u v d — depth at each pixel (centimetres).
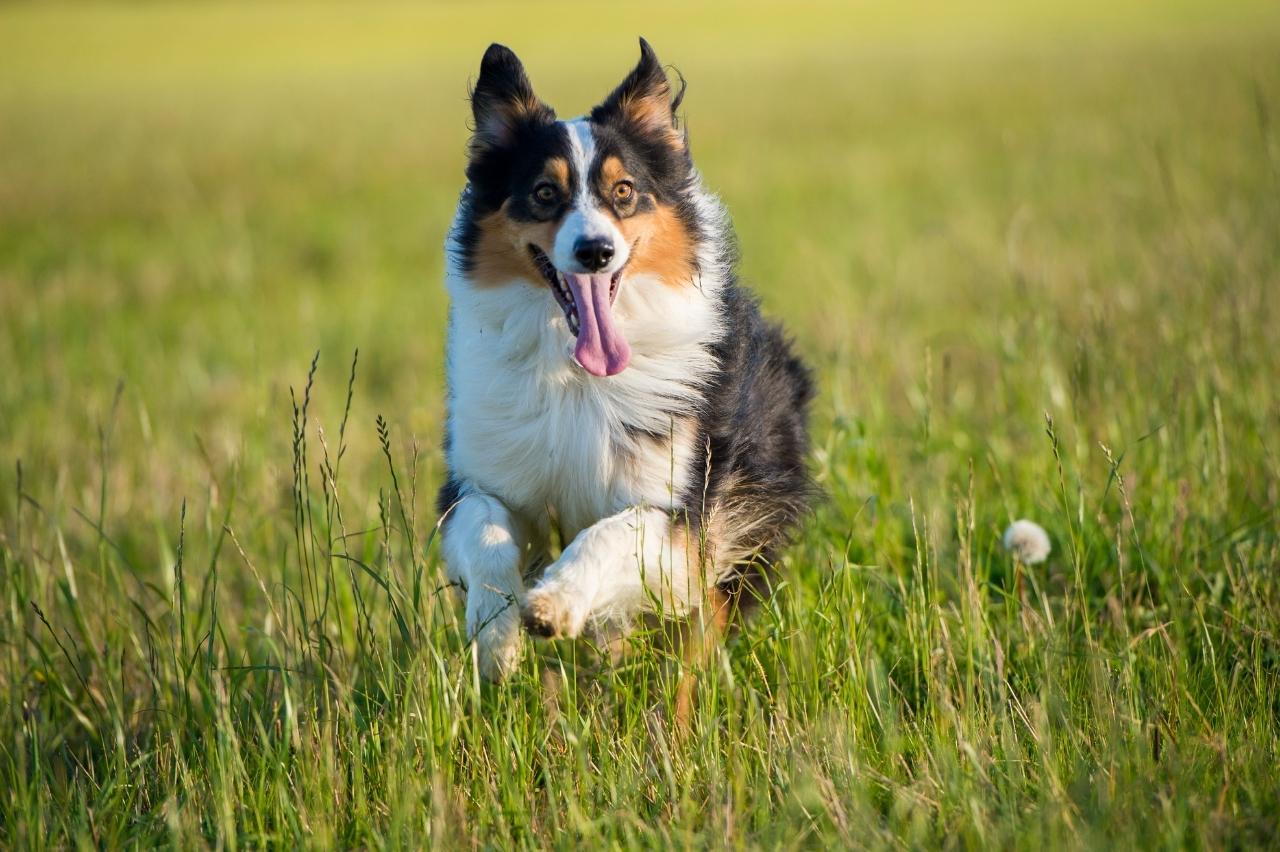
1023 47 4800
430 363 1403
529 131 693
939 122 3047
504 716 628
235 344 1499
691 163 741
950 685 644
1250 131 2245
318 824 557
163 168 2939
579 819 539
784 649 659
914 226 1903
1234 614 688
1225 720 584
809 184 2355
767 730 610
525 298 675
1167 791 540
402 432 1038
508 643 630
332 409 1220
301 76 5488
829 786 543
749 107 3522
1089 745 584
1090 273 1403
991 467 829
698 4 8856
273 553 894
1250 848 500
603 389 662
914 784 555
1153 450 833
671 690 634
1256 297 1019
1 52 6994
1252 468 832
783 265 1708
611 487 668
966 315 1377
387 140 3322
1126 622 696
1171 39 4497
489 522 648
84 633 745
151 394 1291
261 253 2081
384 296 1759
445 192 2578
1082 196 1995
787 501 746
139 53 6919
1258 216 1325
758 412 726
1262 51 3647
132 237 2242
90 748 707
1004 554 768
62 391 1273
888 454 896
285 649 684
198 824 577
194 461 1078
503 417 671
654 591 643
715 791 555
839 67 4506
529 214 666
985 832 515
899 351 1185
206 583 730
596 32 7069
